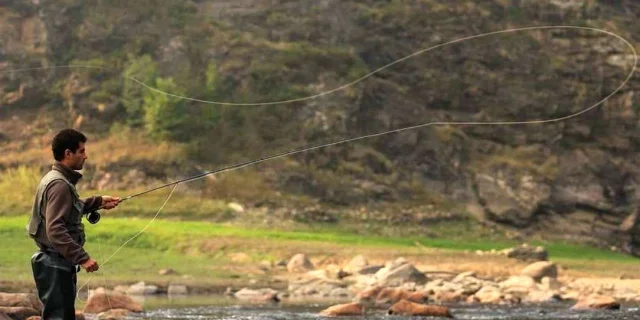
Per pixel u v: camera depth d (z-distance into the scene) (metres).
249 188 81.25
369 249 61.41
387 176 89.31
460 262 59.62
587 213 94.12
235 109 88.00
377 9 101.88
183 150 82.50
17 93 85.69
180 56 90.06
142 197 76.50
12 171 77.88
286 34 96.44
